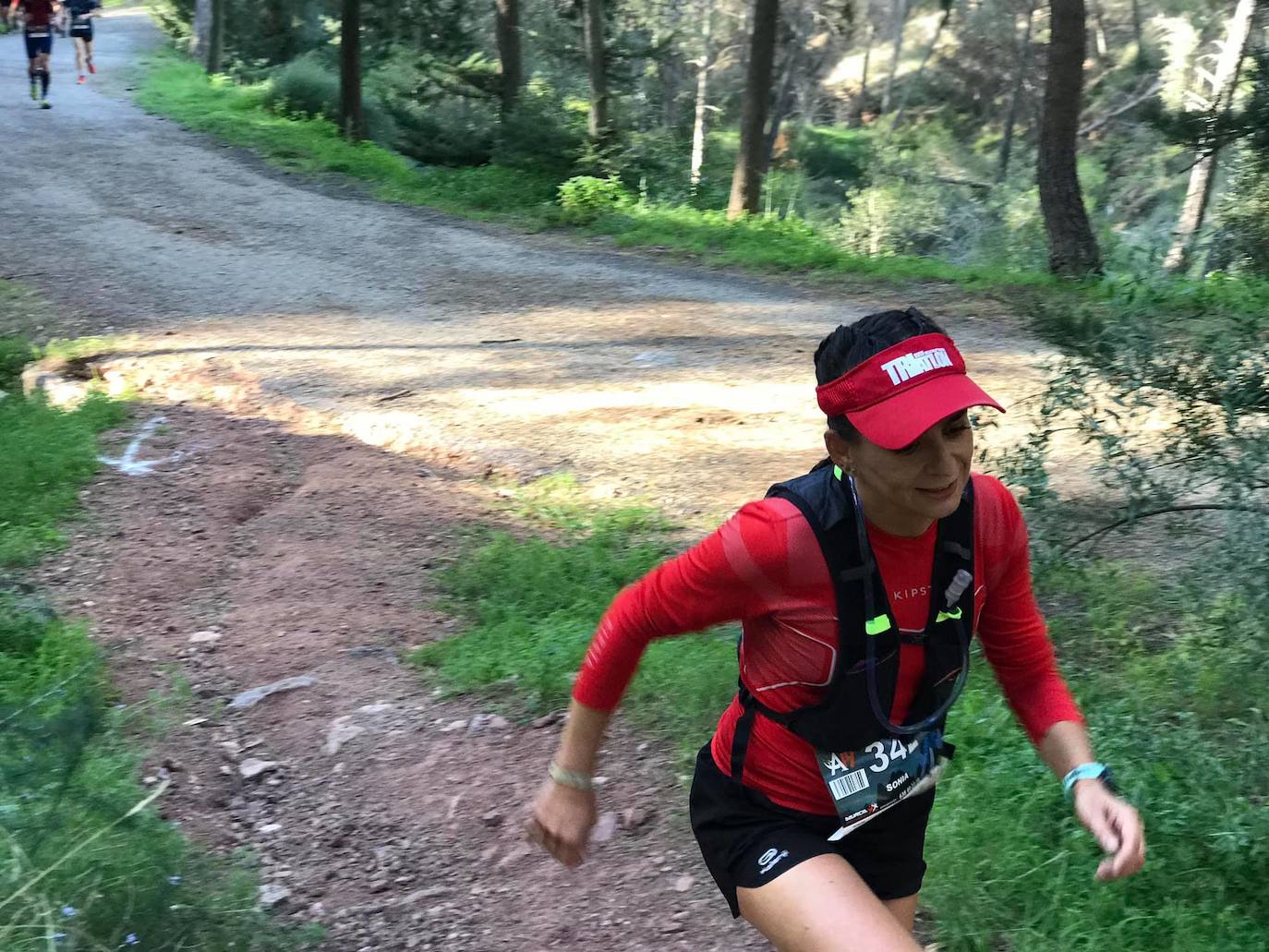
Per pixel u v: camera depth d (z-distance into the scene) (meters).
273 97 27.39
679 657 5.19
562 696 5.00
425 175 22.20
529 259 16.41
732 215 19.55
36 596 6.10
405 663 5.49
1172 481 6.71
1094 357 5.79
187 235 16.50
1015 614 2.36
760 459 8.63
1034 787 3.99
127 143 22.53
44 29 25.52
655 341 12.20
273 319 12.81
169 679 5.38
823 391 2.10
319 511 7.52
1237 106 17.92
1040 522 5.89
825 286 15.03
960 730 4.43
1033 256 29.00
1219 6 42.19
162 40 43.72
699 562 2.21
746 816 2.34
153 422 9.36
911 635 2.19
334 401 9.90
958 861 3.62
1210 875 3.48
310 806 4.46
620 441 9.01
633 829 4.14
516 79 25.97
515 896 3.87
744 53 45.56
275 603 6.21
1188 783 3.80
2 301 12.91
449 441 8.88
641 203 19.84
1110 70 49.50
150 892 3.30
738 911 2.38
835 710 2.21
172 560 6.79
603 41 27.77
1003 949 3.40
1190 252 16.00
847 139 49.09
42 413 8.97
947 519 2.17
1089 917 3.39
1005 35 52.28
